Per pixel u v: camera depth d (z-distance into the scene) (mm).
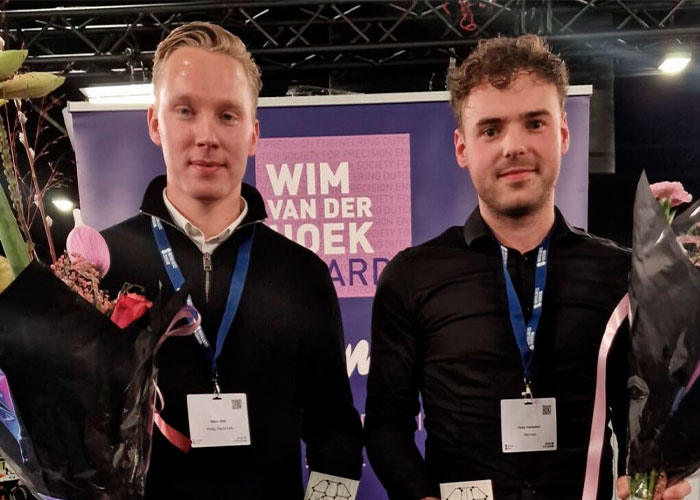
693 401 992
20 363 844
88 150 2043
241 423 1370
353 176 2059
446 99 2039
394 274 1474
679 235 1054
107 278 1437
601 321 1347
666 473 1049
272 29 3682
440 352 1388
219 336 1397
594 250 1410
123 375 864
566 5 3490
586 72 3627
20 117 942
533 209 1327
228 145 1345
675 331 990
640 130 5066
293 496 1430
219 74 1331
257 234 1518
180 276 1427
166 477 1350
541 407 1322
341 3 3369
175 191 1438
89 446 858
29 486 912
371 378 1469
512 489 1308
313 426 1487
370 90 3742
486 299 1385
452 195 2055
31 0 3377
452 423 1357
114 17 3543
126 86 3408
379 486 2086
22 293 834
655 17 3719
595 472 1178
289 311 1456
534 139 1280
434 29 3652
